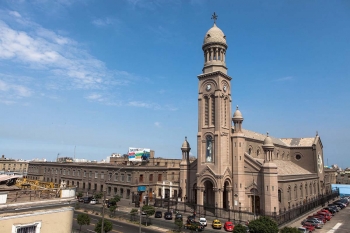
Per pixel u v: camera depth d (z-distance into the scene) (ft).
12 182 88.17
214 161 218.18
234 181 221.25
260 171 213.46
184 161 253.24
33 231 59.93
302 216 213.66
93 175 326.85
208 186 236.43
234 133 229.04
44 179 409.90
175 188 277.85
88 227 173.58
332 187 394.73
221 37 240.12
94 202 264.52
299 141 337.72
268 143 213.46
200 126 233.14
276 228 128.67
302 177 262.47
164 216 205.46
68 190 69.82
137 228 174.19
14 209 56.90
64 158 467.52
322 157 343.05
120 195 283.59
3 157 517.14
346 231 171.73
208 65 237.25
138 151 306.76
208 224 189.67
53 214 63.93
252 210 214.48
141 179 283.38
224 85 234.38
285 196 216.33
